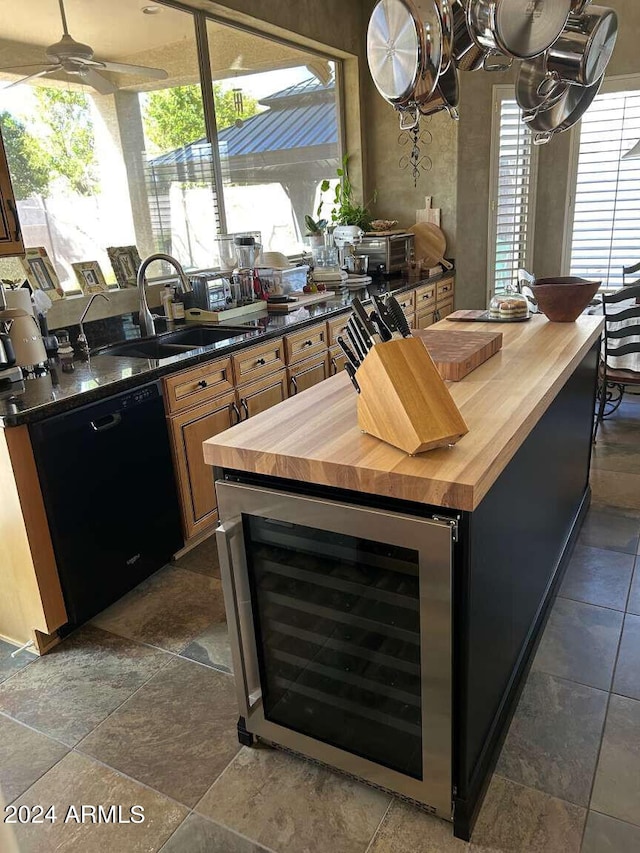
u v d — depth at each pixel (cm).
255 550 164
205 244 388
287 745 176
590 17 209
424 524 129
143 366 257
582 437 275
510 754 175
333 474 137
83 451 225
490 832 153
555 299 265
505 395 175
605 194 501
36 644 227
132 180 331
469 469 129
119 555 246
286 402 183
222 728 191
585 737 179
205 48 365
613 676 202
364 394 148
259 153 423
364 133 516
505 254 521
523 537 186
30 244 285
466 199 499
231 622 168
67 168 296
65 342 284
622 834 151
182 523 279
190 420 274
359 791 167
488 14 184
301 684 172
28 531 211
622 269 500
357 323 149
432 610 135
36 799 169
